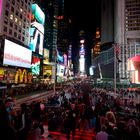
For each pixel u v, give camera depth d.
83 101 26.36
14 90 48.34
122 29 190.38
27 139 7.72
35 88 68.25
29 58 83.06
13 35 73.69
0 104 2.48
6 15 67.69
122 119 14.90
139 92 77.06
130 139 8.60
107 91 79.69
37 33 107.44
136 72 89.62
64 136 13.59
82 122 15.72
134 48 154.75
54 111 18.09
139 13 187.50
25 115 9.01
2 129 2.39
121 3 193.62
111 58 166.62
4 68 63.12
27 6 88.56
